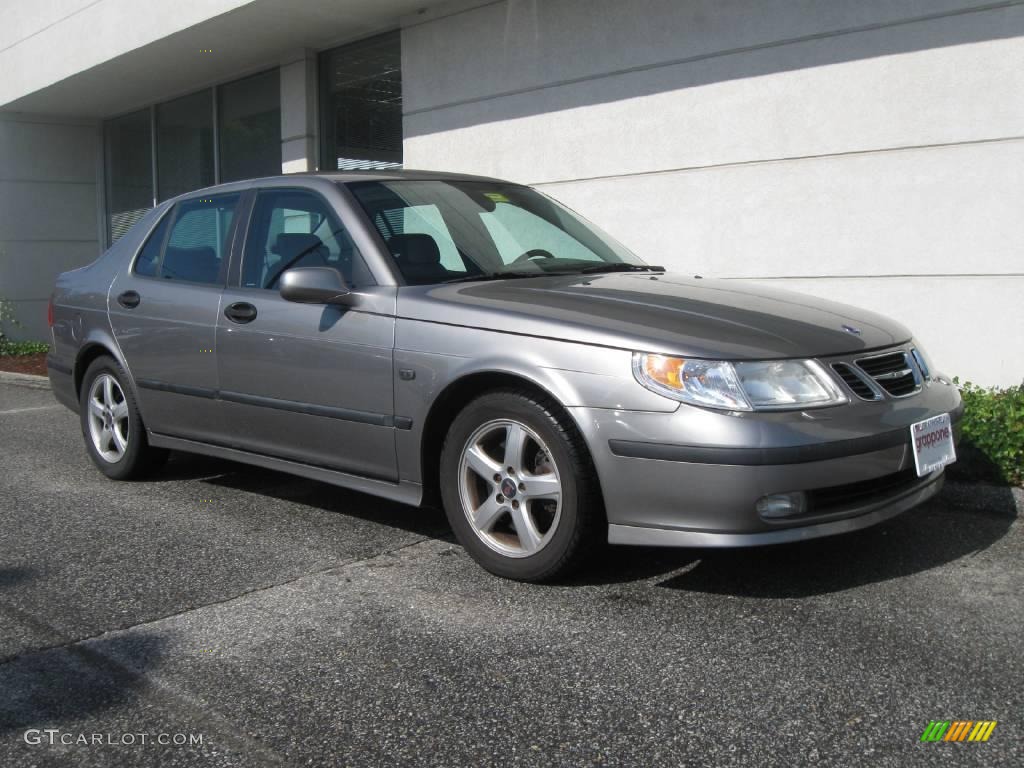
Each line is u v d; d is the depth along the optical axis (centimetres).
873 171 653
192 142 1331
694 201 747
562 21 820
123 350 542
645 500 341
